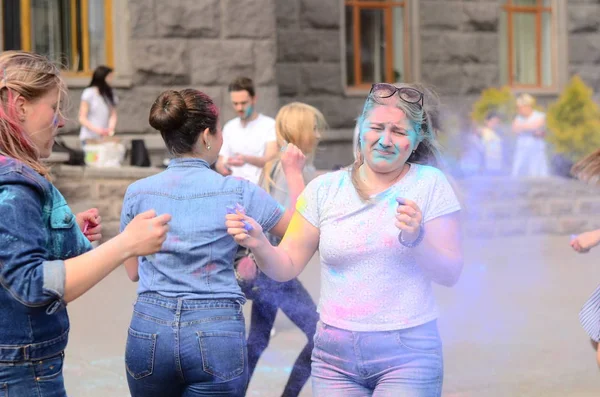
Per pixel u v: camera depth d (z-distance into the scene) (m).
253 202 8.33
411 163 8.20
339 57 35.91
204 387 7.94
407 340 7.54
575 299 19.03
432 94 8.74
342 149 35.72
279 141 11.96
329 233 7.72
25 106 6.23
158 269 8.08
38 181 6.08
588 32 40.66
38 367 6.12
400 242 7.36
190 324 7.90
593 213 29.23
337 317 7.69
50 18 29.30
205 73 29.30
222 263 8.16
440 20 37.88
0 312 5.98
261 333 11.34
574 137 32.31
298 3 35.25
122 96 28.78
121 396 12.50
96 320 16.88
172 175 8.40
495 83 38.81
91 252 5.91
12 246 5.80
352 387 7.75
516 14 39.84
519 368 13.90
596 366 13.98
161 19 28.91
